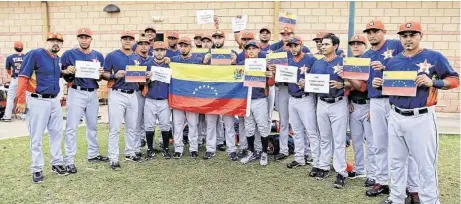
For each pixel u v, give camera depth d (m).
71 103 5.30
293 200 4.40
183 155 6.35
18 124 9.09
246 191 4.69
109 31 12.56
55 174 5.25
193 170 5.52
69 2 12.69
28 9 12.93
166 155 6.14
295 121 5.51
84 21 12.69
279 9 11.44
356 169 5.22
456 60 10.88
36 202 4.29
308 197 4.49
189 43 6.05
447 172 5.43
